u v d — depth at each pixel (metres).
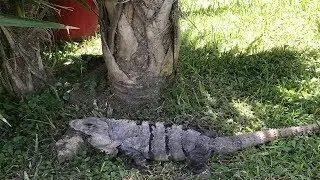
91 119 1.34
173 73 1.52
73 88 1.53
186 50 1.73
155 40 1.38
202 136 1.32
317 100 1.48
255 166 1.27
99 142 1.30
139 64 1.41
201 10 2.05
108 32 1.39
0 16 0.97
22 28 1.44
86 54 1.74
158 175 1.27
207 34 1.85
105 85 1.53
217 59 1.68
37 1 1.30
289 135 1.35
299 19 1.93
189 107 1.45
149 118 1.43
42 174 1.26
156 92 1.47
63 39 1.81
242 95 1.54
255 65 1.65
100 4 1.37
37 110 1.44
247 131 1.40
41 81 1.55
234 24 1.93
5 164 1.31
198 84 1.56
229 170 1.26
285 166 1.27
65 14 1.73
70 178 1.25
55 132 1.39
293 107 1.47
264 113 1.45
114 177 1.25
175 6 1.37
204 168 1.27
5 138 1.39
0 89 1.52
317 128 1.36
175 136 1.31
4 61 1.45
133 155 1.31
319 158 1.28
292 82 1.56
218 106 1.49
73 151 1.30
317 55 1.70
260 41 1.78
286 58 1.69
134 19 1.35
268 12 1.99
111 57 1.40
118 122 1.34
